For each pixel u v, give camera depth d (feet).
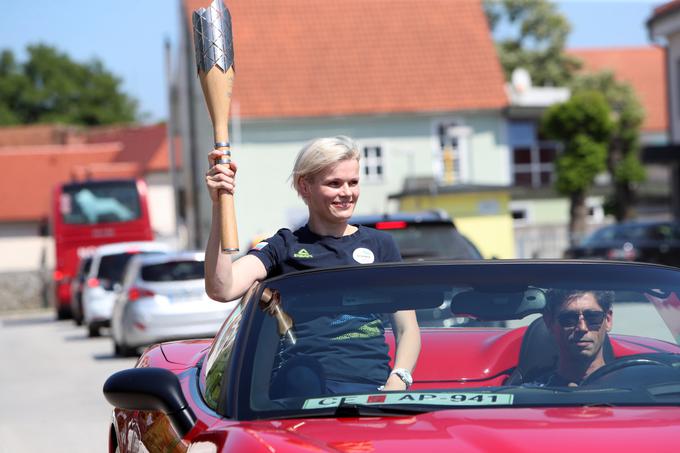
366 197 239.71
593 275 22.25
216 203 22.30
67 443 51.16
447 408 18.72
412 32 249.55
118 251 134.62
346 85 239.30
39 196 348.79
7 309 265.54
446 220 57.67
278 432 17.43
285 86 236.43
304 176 25.23
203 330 91.25
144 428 22.62
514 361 21.34
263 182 232.53
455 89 243.81
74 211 192.44
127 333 92.32
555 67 318.04
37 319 201.87
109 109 511.40
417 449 16.33
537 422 17.60
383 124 239.50
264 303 21.43
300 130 234.38
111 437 27.86
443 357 21.26
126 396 19.97
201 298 91.66
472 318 21.39
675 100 188.34
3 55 508.12
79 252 191.83
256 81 236.22
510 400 19.24
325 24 246.68
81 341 123.85
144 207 194.80
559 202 256.73
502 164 246.88
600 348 21.45
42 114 499.51
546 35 325.21
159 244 138.92
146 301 90.99
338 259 25.18
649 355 21.47
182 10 268.82
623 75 345.51
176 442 19.74
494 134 246.47
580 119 210.59
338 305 21.29
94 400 67.15
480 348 21.33
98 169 333.83
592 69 335.06
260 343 20.40
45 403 67.00
